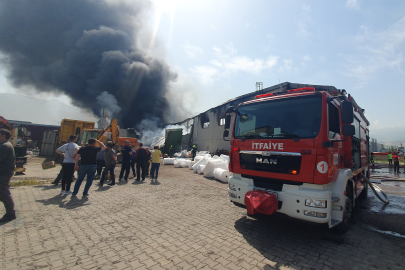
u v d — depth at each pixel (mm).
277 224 4324
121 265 2684
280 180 3645
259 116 4172
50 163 7383
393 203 6699
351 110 3465
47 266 2604
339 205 3570
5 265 2584
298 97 3783
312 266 2828
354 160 5008
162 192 6805
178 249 3152
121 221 4211
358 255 3168
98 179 8930
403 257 3141
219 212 4965
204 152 19188
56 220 4129
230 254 3061
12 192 6129
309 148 3344
